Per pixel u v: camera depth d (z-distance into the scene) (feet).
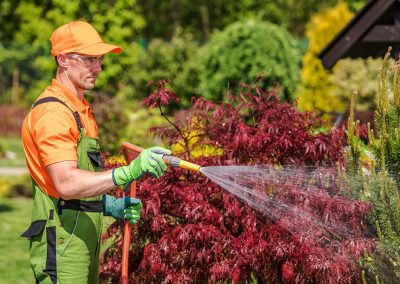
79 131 11.98
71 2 62.90
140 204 13.00
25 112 85.20
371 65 45.65
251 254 14.56
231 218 15.26
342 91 45.96
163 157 12.05
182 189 15.42
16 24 91.30
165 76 61.46
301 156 15.53
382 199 13.88
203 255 14.75
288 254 14.33
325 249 14.37
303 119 16.29
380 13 24.91
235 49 45.50
